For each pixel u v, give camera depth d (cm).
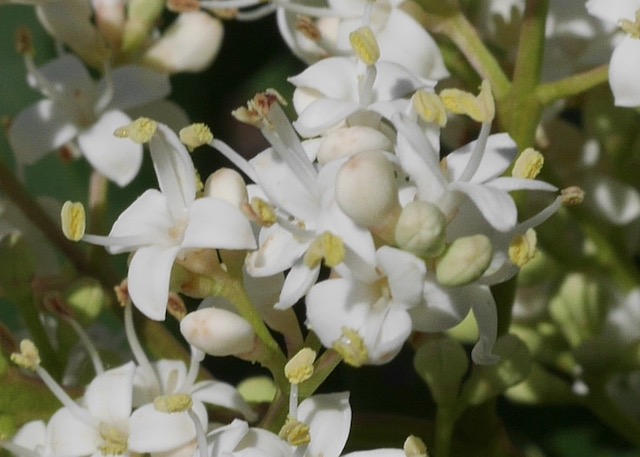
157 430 16
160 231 16
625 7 17
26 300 17
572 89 17
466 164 16
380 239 16
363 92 16
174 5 18
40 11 18
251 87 20
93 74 19
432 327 16
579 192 16
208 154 20
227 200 16
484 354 16
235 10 18
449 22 18
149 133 16
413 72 17
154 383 17
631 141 18
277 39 20
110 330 19
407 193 16
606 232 18
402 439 17
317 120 16
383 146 16
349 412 16
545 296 18
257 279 16
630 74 17
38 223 18
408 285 15
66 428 16
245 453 16
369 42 16
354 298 16
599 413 18
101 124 18
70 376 18
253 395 18
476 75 18
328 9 18
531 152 16
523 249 16
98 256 18
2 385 17
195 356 16
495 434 18
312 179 16
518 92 17
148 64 19
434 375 17
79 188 19
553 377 18
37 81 18
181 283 16
